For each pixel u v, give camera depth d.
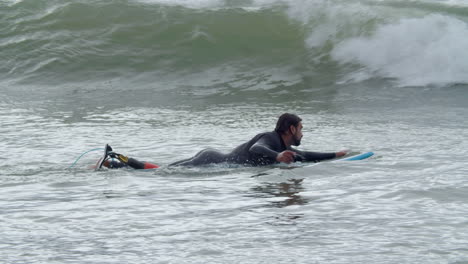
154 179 25.31
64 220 18.42
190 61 70.75
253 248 15.18
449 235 15.70
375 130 38.97
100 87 63.66
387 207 18.94
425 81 59.84
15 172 27.33
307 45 72.00
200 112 49.28
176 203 20.55
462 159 27.89
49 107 52.25
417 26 68.50
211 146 34.72
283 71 67.00
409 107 49.22
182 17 78.56
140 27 76.94
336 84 61.25
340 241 15.55
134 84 64.81
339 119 44.44
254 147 27.58
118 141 36.75
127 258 14.61
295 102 53.78
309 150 32.69
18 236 16.69
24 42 74.12
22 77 67.81
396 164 26.98
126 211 19.45
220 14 78.56
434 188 21.36
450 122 41.44
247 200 20.77
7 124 43.66
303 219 17.88
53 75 68.06
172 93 59.91
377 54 66.81
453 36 65.75
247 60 70.50
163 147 34.62
